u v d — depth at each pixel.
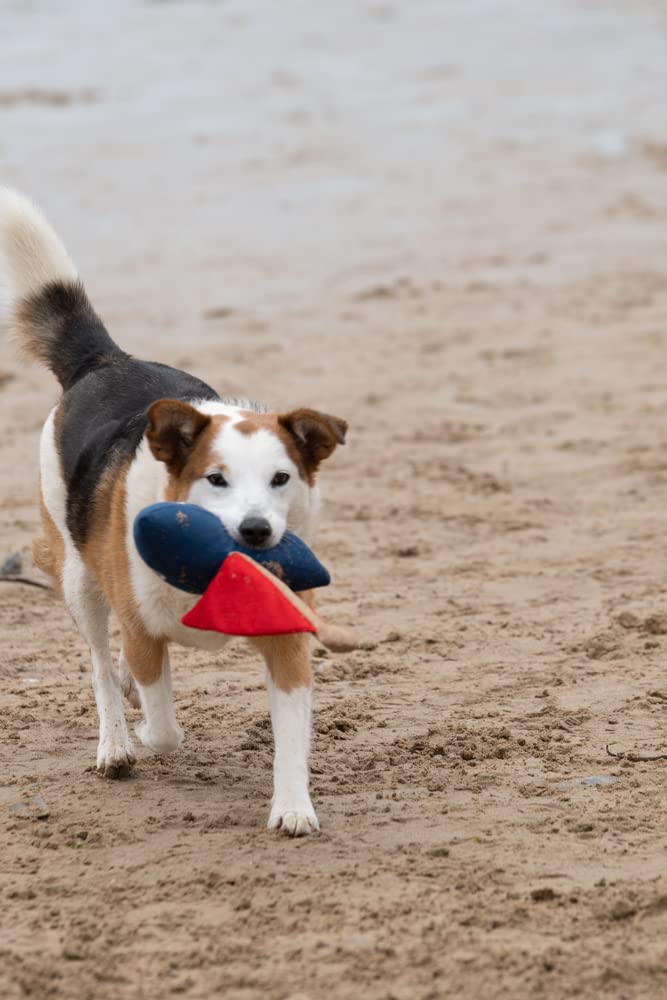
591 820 8.17
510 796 8.62
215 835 8.12
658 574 13.31
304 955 6.69
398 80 44.50
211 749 9.62
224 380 20.67
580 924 6.91
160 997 6.38
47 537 10.11
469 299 24.98
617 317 23.56
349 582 13.38
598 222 29.83
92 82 44.75
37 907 7.24
